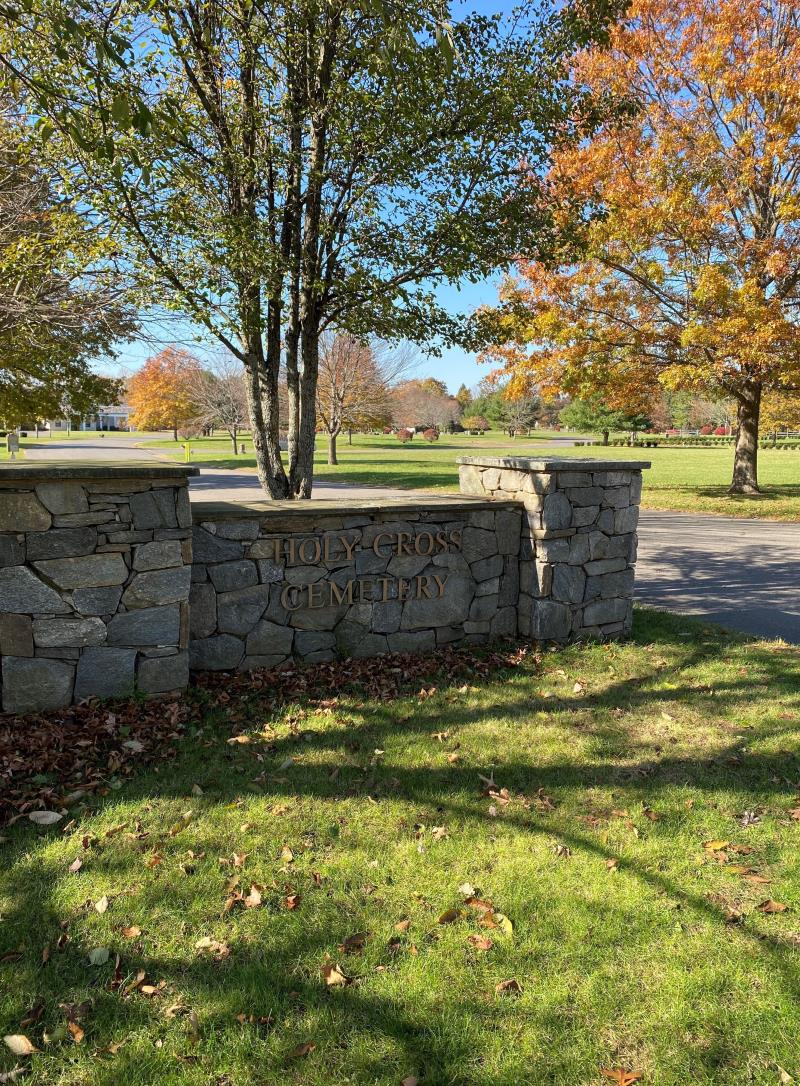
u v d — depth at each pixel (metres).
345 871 2.77
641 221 13.27
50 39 4.39
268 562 4.81
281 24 5.16
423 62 4.96
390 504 5.17
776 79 12.38
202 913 2.53
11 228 6.54
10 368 9.45
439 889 2.67
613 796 3.35
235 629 4.77
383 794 3.35
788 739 3.95
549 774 3.56
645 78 13.88
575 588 5.80
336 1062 1.96
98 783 3.33
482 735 4.01
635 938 2.43
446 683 4.84
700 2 13.24
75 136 3.53
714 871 2.79
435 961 2.32
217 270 5.50
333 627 5.11
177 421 45.41
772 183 14.23
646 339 15.08
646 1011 2.13
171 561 4.22
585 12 5.94
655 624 6.51
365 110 5.42
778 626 6.59
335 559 5.04
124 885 2.65
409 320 6.41
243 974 2.25
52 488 3.84
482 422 92.00
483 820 3.14
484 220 6.07
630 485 5.98
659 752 3.81
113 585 4.07
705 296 13.05
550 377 15.98
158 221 5.28
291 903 2.57
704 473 26.36
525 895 2.64
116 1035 2.02
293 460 6.99
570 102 6.13
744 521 14.38
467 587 5.60
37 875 2.69
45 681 3.96
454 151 5.80
